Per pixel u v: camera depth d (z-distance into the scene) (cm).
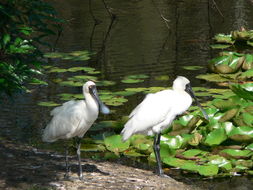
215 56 2231
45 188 926
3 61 1062
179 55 2245
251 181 1127
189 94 1196
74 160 1163
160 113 1112
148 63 2119
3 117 1515
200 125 1347
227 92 1684
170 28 2727
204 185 1105
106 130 1444
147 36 2584
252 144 1220
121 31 2688
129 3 3356
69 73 2028
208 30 2683
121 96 1709
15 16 1105
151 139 1292
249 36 2402
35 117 1522
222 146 1223
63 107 1031
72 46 2416
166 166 1223
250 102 1391
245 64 1950
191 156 1212
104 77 1941
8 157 1120
